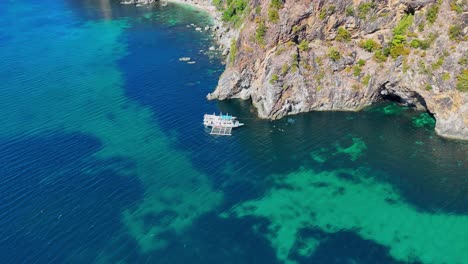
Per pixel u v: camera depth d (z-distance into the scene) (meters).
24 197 77.00
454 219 73.06
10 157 88.06
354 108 104.88
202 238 69.94
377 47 101.62
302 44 104.06
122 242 68.62
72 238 68.88
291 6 101.06
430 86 93.25
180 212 75.12
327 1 99.69
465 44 88.81
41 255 65.56
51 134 96.81
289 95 102.75
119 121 102.31
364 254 67.00
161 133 97.44
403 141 92.56
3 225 70.56
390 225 72.50
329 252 67.44
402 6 96.69
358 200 77.88
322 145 92.88
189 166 86.56
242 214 75.00
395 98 106.75
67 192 78.56
